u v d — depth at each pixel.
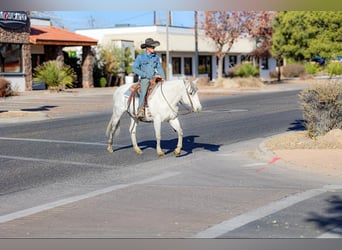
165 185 10.62
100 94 39.03
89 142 16.69
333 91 14.70
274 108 27.09
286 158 12.65
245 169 12.02
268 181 10.77
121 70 48.81
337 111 14.77
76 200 9.56
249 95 38.59
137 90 13.61
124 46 49.66
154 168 12.38
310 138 14.95
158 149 13.70
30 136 18.36
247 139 16.64
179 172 11.86
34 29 43.31
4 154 14.63
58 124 22.19
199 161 13.10
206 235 7.45
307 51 16.69
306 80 58.09
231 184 10.59
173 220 8.19
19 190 10.48
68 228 7.91
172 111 13.27
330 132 14.42
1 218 8.52
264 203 9.05
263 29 48.31
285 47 17.20
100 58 47.97
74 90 41.91
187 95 12.91
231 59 62.72
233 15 47.97
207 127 19.88
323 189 9.95
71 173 12.02
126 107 13.98
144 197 9.66
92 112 27.41
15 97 35.81
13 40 38.56
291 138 15.23
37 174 11.97
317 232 7.50
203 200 9.35
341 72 18.12
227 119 22.44
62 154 14.50
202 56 59.16
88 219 8.34
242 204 9.02
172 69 54.97
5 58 38.59
